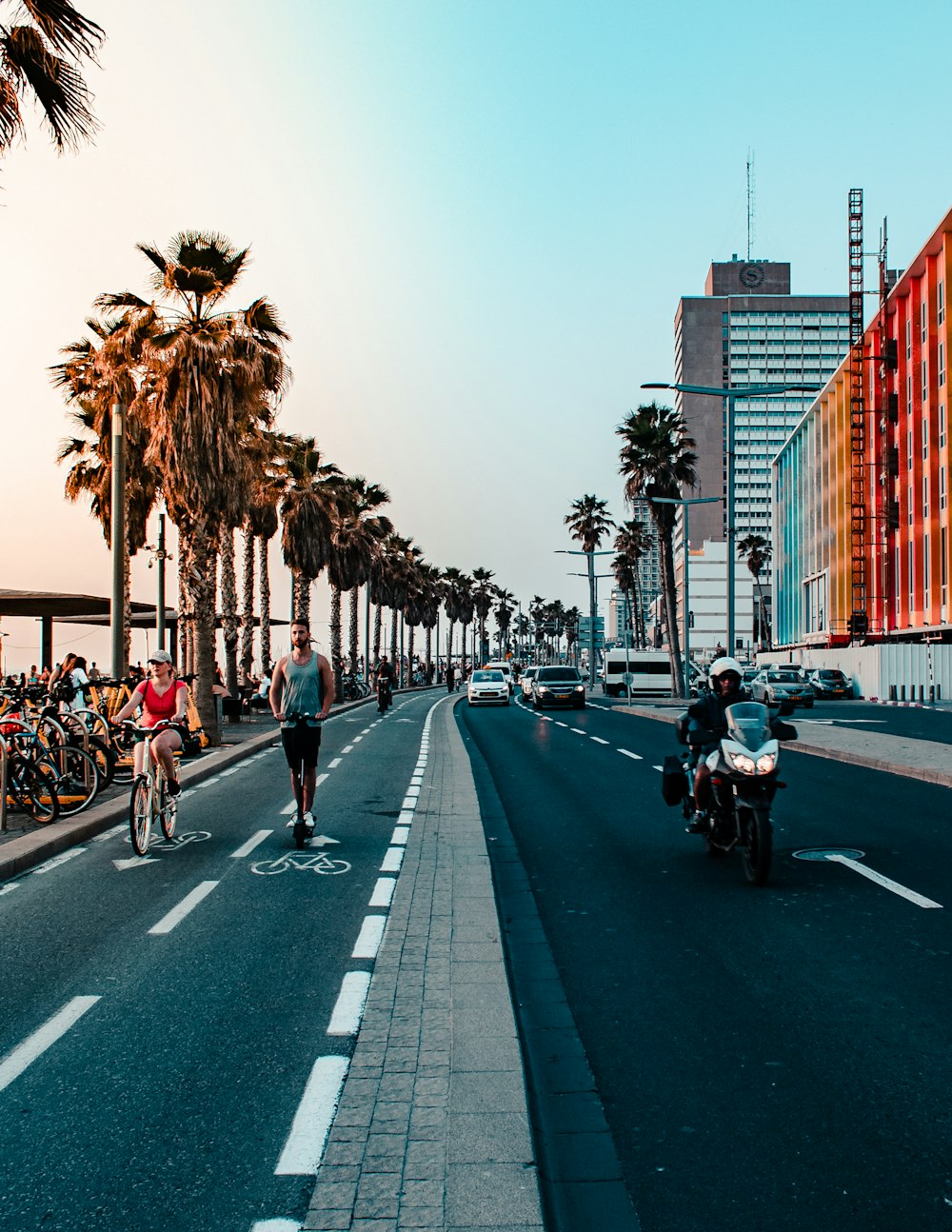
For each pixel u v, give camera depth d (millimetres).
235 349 23422
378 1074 4625
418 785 16375
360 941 7016
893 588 61406
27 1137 4129
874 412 63844
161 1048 5074
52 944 7016
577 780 17578
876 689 51656
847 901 8172
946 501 52031
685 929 7414
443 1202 3471
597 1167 3881
